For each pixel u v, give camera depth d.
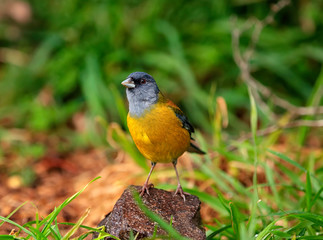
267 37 14.62
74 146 13.20
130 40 14.68
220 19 14.91
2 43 16.44
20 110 14.31
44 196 10.22
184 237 6.26
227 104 13.76
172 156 8.09
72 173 11.65
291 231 6.99
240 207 8.75
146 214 6.56
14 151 12.75
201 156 11.14
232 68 14.37
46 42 14.96
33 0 16.38
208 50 14.22
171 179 10.55
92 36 14.89
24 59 15.92
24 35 16.44
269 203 9.41
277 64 14.20
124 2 15.16
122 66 14.35
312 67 14.89
